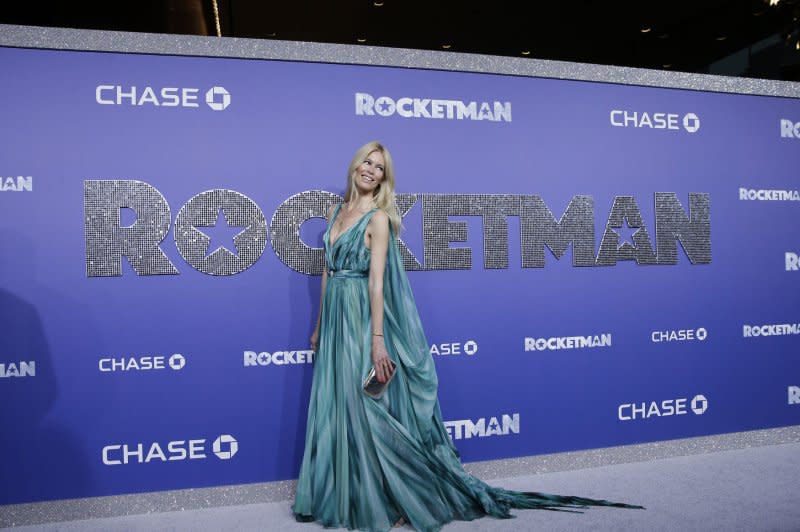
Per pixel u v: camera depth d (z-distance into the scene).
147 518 2.90
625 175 3.66
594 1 8.27
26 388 2.89
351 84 3.27
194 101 3.09
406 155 3.33
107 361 2.97
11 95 2.91
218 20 7.71
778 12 7.82
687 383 3.71
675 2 8.21
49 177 2.93
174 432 3.03
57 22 4.85
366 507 2.71
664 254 3.70
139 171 3.02
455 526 2.70
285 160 3.18
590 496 3.04
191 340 3.05
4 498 2.86
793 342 3.93
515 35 9.34
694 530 2.57
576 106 3.59
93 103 2.99
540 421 3.46
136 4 5.41
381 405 2.77
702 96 3.82
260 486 3.10
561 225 3.53
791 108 4.00
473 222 3.41
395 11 8.45
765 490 3.06
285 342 3.15
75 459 2.93
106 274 2.97
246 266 3.12
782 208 3.95
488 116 3.45
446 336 3.35
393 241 2.93
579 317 3.54
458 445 3.34
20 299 2.90
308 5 8.16
